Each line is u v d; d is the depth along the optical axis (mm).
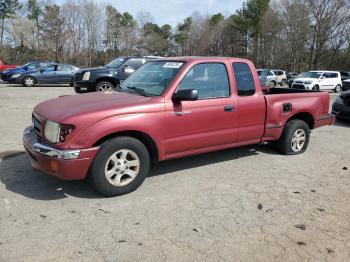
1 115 9836
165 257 3326
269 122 6117
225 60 5539
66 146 4168
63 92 17266
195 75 5152
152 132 4672
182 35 77688
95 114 4273
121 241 3561
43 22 63938
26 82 20703
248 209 4340
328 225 4004
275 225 3971
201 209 4301
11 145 6695
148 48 71375
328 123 7227
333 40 55594
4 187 4742
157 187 4918
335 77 25609
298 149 6801
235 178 5363
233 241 3625
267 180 5324
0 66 28422
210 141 5348
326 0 52969
